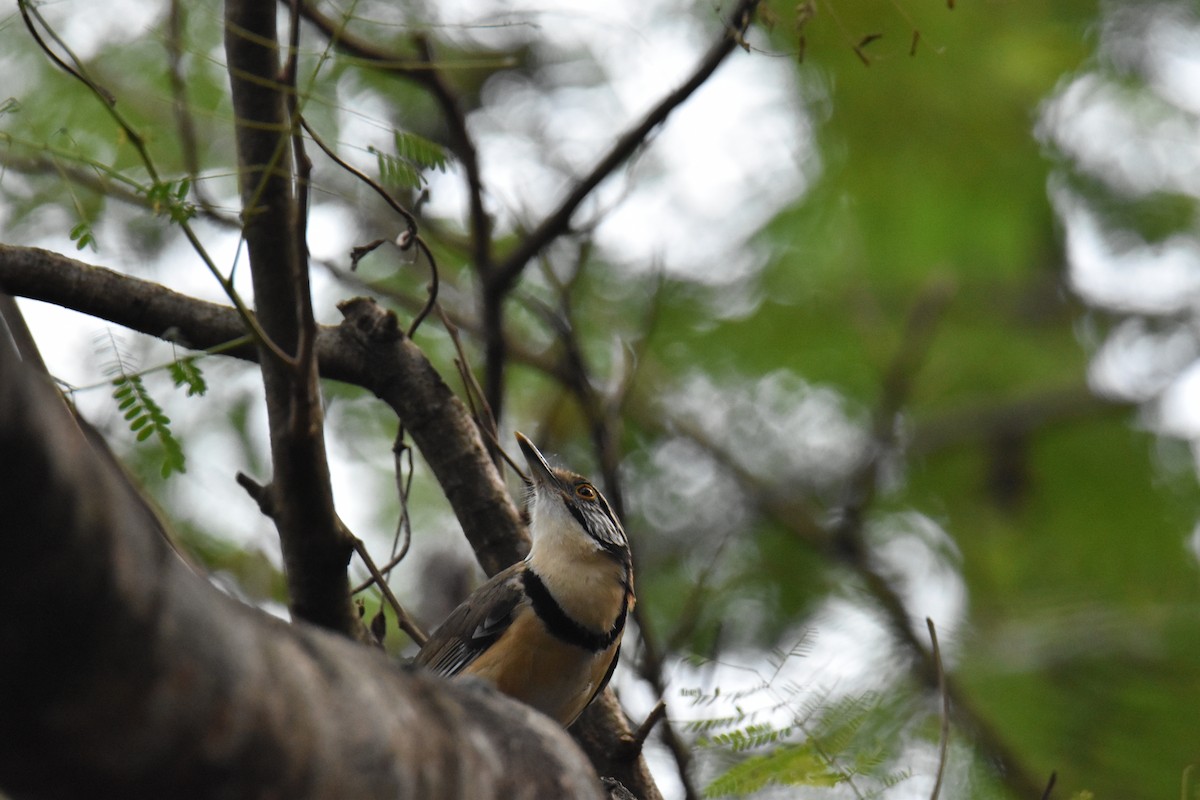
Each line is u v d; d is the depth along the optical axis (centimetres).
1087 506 1548
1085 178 1562
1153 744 1202
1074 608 1366
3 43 1084
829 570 1448
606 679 904
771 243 1481
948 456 1591
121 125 595
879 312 1524
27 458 254
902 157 1421
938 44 1340
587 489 957
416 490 1325
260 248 686
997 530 1533
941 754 662
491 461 891
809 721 720
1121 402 1593
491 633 891
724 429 1556
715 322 1538
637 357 1126
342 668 359
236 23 664
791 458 1571
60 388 621
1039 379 1602
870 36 795
